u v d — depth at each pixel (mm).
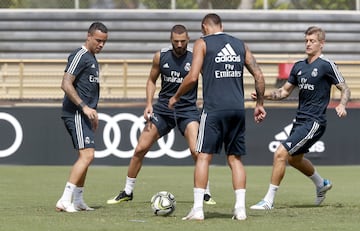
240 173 21234
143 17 58781
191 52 27203
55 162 44969
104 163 44875
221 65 20750
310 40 25531
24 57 58406
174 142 45219
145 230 18969
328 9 59875
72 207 23719
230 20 59156
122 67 54156
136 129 45062
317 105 25672
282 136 45812
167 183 35406
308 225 20156
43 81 53656
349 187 33938
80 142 23938
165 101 27344
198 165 20891
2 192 30938
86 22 58781
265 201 25047
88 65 23984
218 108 20734
